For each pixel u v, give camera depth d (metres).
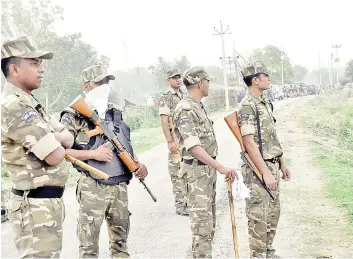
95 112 3.46
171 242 4.87
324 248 4.58
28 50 2.65
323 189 7.21
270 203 3.84
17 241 2.69
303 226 5.34
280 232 5.14
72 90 21.88
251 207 3.79
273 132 3.81
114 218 3.56
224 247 4.67
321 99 38.09
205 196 3.62
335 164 9.57
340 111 24.45
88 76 3.58
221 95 36.03
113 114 3.62
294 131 16.92
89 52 22.78
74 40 21.73
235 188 3.55
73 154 3.28
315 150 11.57
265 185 3.73
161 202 6.61
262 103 3.80
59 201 2.75
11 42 2.64
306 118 22.14
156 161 10.62
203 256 3.64
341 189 7.07
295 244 4.71
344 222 5.44
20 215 2.65
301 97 48.22
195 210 3.64
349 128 18.30
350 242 4.73
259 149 3.75
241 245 4.74
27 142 2.57
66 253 4.64
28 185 2.63
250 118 3.71
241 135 3.77
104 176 3.13
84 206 3.38
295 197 6.78
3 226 5.23
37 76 2.71
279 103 36.66
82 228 3.40
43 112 2.83
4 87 2.68
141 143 14.23
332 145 13.77
